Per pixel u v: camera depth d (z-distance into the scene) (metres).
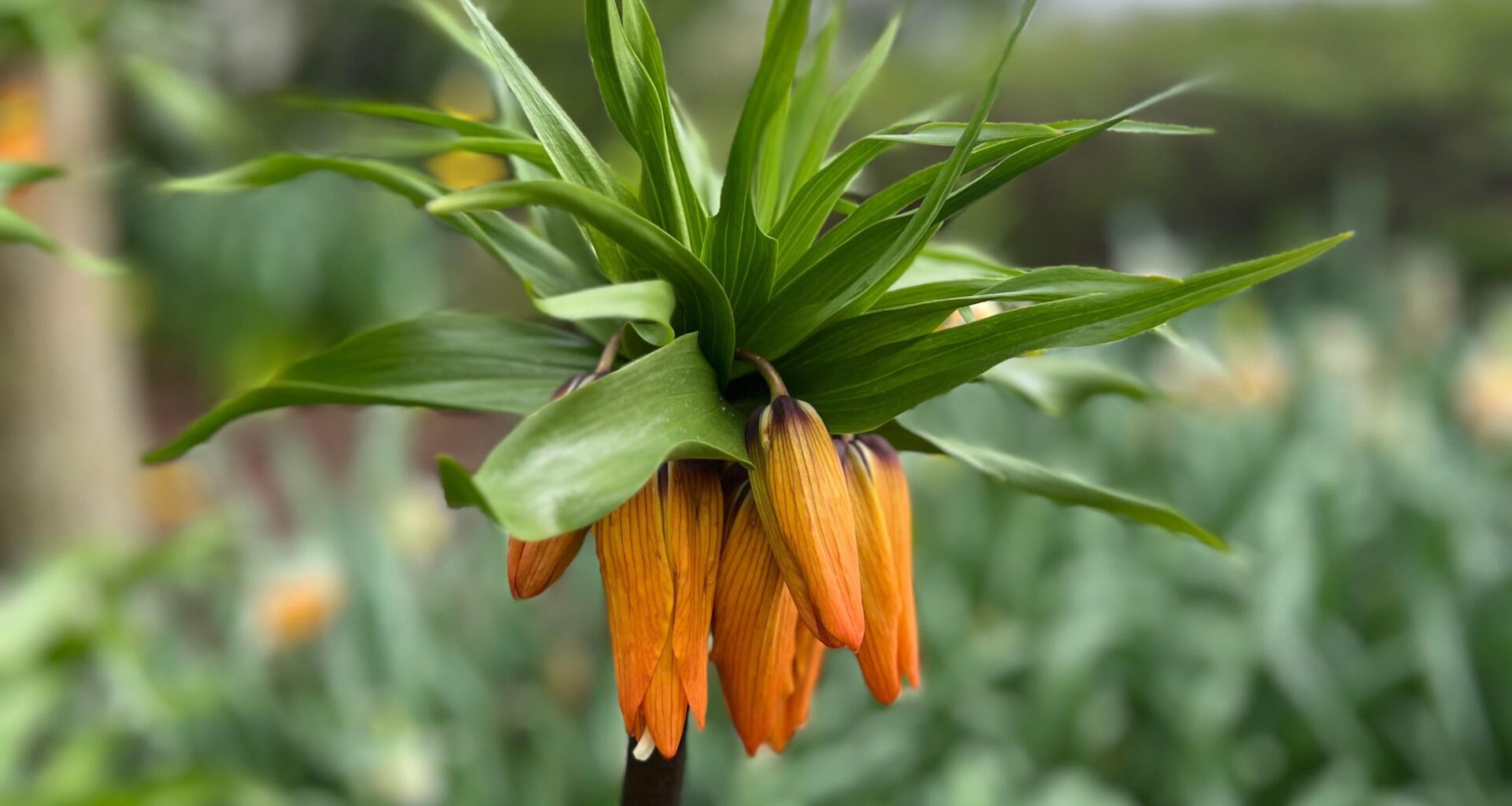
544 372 0.59
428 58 4.16
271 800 1.03
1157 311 0.54
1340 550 1.76
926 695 1.62
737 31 4.85
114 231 3.84
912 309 0.56
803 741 1.55
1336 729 1.56
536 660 1.79
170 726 1.51
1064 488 0.60
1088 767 1.58
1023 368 0.66
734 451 0.55
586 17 0.54
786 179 0.62
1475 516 1.94
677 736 0.55
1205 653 1.66
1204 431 2.12
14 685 1.10
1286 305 3.37
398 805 1.47
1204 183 5.08
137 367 4.24
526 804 1.51
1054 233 5.04
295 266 4.18
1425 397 2.32
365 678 1.64
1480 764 1.58
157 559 1.22
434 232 4.33
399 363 0.59
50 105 1.47
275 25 4.23
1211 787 1.49
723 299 0.54
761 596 0.57
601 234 0.56
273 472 3.40
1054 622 1.75
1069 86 5.05
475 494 0.50
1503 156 4.95
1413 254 3.60
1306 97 4.99
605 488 0.52
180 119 1.32
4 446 1.60
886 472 0.60
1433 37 5.02
